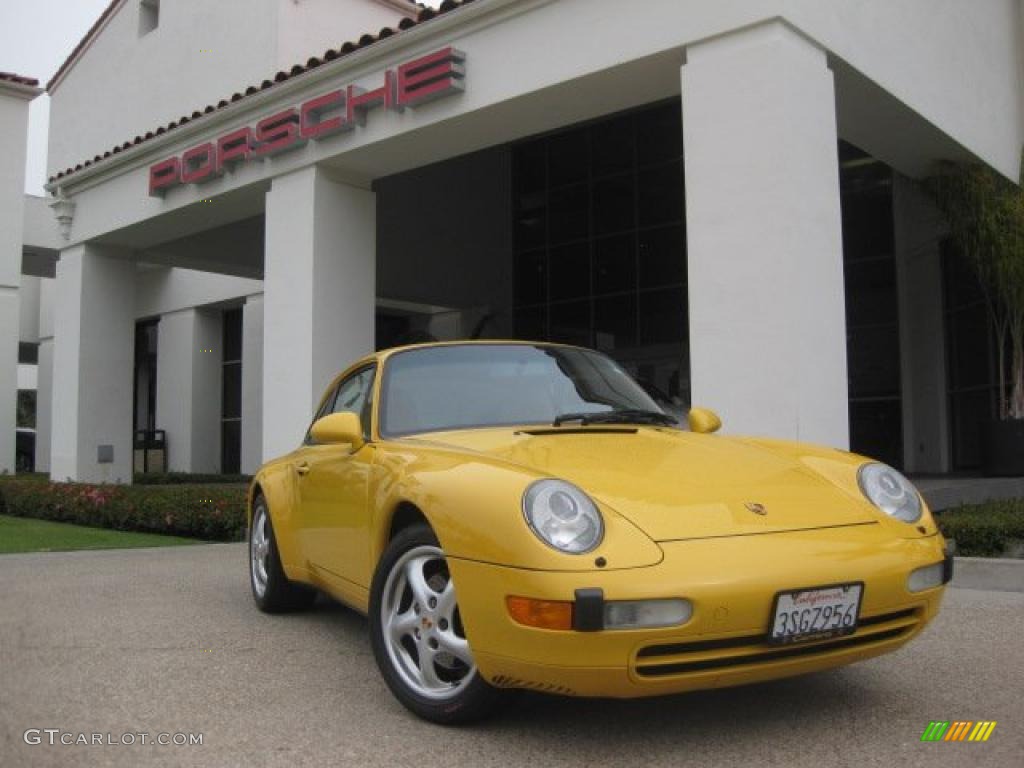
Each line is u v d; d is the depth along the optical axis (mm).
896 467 12477
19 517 12305
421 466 3408
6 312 18469
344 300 9898
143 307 21844
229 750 2988
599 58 7539
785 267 6473
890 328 12609
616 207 15562
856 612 2932
